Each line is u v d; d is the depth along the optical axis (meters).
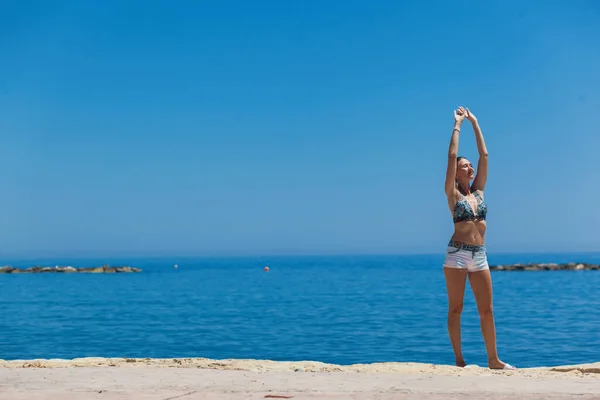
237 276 95.94
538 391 5.64
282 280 78.12
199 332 22.94
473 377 6.52
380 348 18.22
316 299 42.03
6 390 5.79
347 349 18.09
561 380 6.32
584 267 103.81
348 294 47.44
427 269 122.88
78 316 30.73
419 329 23.22
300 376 6.54
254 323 26.17
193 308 35.28
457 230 8.37
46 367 7.55
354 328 23.78
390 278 80.25
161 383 6.12
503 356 16.39
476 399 5.32
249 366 7.81
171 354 17.28
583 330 22.39
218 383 6.11
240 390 5.76
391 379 6.34
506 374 7.11
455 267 8.31
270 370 7.47
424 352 17.25
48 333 23.05
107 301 42.62
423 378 6.40
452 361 15.60
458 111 8.64
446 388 5.82
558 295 43.97
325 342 19.75
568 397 5.34
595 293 45.88
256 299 42.91
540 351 17.25
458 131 8.45
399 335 21.38
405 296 44.22
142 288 61.66
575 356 16.31
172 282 75.94
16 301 43.19
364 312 31.25
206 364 7.98
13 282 78.50
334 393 5.59
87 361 8.43
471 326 23.33
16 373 6.73
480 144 8.65
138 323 26.73
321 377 6.47
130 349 18.44
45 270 119.62
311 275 95.88
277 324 25.62
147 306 37.41
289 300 41.38
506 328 23.27
